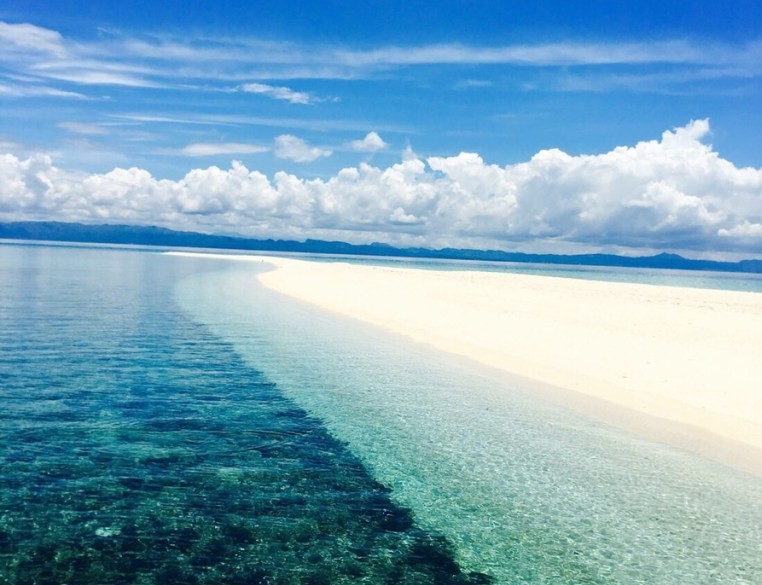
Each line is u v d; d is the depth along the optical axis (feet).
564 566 25.35
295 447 38.11
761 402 44.34
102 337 73.41
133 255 458.09
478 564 25.39
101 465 33.60
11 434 37.70
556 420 43.01
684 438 38.34
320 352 67.31
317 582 23.40
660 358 58.80
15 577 22.67
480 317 90.27
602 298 121.29
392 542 26.91
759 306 110.11
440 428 42.01
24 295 117.50
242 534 26.86
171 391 49.85
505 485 33.06
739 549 26.81
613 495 31.86
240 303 116.67
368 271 251.80
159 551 25.03
